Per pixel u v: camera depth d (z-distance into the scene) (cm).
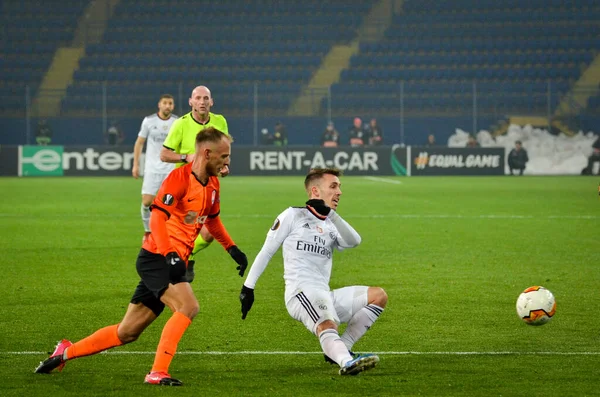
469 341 2189
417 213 5916
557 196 7525
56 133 11819
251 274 1873
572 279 3192
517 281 3142
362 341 2189
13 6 14350
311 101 12744
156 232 1705
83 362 1953
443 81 13238
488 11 14462
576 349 2100
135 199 7100
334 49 13875
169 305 1750
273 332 2288
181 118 3189
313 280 1862
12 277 3203
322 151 11119
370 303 1925
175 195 1730
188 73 13262
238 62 13525
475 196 7519
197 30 14225
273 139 11375
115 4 14588
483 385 1769
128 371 1872
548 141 11769
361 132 11419
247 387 1745
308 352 2062
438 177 10950
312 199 1917
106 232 4722
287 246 1888
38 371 1838
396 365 1942
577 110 12394
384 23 14288
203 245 2947
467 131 12106
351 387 1748
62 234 4619
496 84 12825
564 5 14412
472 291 2931
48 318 2450
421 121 12138
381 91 12838
